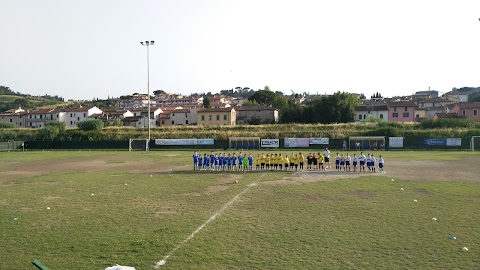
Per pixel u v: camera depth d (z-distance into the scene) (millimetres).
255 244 16000
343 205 23188
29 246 16094
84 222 19969
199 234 17516
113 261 14227
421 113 125188
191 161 53094
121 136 90000
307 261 13992
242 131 88688
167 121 122312
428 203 23422
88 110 134875
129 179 35594
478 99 153625
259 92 166250
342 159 40438
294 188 29516
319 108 106625
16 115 139625
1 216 21484
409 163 46281
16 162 53938
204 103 159000
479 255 14367
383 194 26562
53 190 30047
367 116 111000
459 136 72062
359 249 15219
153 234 17625
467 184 30172
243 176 36938
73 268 13570
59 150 80938
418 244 15727
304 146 75375
